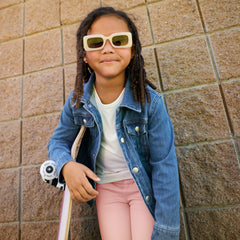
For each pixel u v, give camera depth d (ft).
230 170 4.28
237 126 4.46
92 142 3.50
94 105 3.47
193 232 4.17
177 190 2.82
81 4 6.35
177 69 5.10
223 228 4.05
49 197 5.10
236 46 4.89
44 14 6.67
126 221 3.23
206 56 5.01
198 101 4.78
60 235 2.89
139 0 5.85
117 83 3.31
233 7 5.15
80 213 4.75
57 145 3.43
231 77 4.75
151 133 3.17
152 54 5.37
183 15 5.43
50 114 5.72
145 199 3.02
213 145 4.47
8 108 6.13
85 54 3.54
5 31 6.93
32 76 6.19
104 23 3.28
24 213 5.15
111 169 3.46
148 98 3.26
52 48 6.26
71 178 2.88
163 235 2.59
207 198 4.25
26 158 5.56
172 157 2.96
